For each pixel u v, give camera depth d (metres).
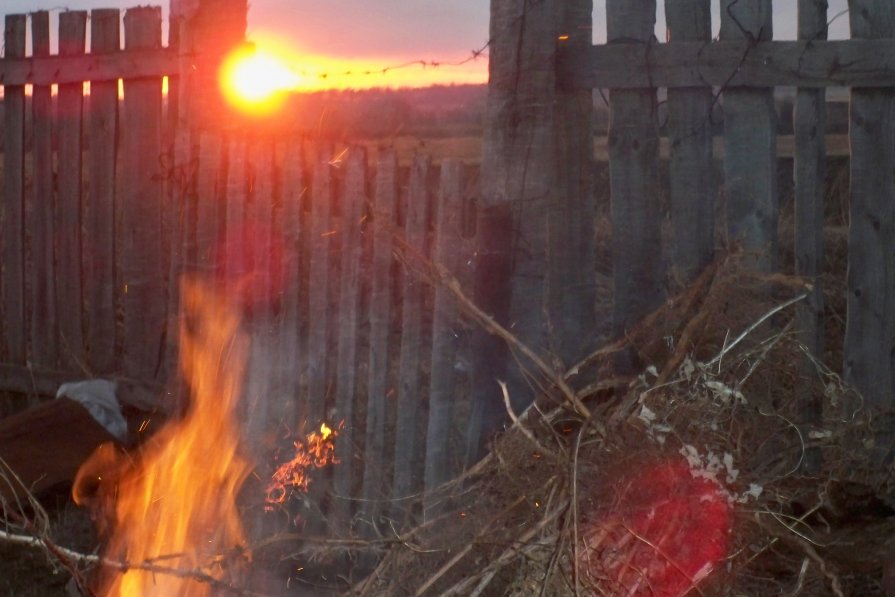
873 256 3.76
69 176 6.19
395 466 4.36
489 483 3.40
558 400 3.69
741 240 3.66
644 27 4.00
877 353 3.77
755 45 3.81
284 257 4.74
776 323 3.85
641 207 4.04
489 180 4.09
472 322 4.12
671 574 2.79
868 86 3.69
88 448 5.11
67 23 6.08
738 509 2.90
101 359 6.10
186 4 5.34
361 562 4.32
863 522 3.38
